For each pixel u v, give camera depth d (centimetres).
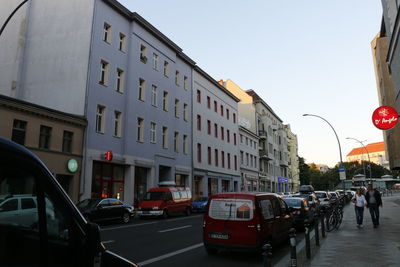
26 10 2578
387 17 1630
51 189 231
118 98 2525
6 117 1706
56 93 2333
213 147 4047
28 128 1814
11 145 212
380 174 10475
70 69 2330
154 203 2144
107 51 2458
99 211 1686
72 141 2084
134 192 2616
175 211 2281
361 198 1451
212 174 3909
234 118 4878
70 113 2242
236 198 890
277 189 6481
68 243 235
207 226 901
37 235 216
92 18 2359
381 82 2622
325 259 804
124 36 2683
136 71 2731
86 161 2145
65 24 2438
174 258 852
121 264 279
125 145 2517
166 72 3234
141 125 2767
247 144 5262
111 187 2397
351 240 1097
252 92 6303
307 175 9744
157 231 1406
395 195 6475
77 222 245
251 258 862
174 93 3312
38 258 214
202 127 3822
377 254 859
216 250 913
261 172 5709
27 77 2470
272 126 6588
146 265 770
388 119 1174
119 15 2633
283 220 1013
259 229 843
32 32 2545
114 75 2512
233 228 860
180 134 3350
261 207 884
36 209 219
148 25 2900
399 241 1065
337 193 3700
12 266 200
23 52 2520
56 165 1936
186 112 3541
